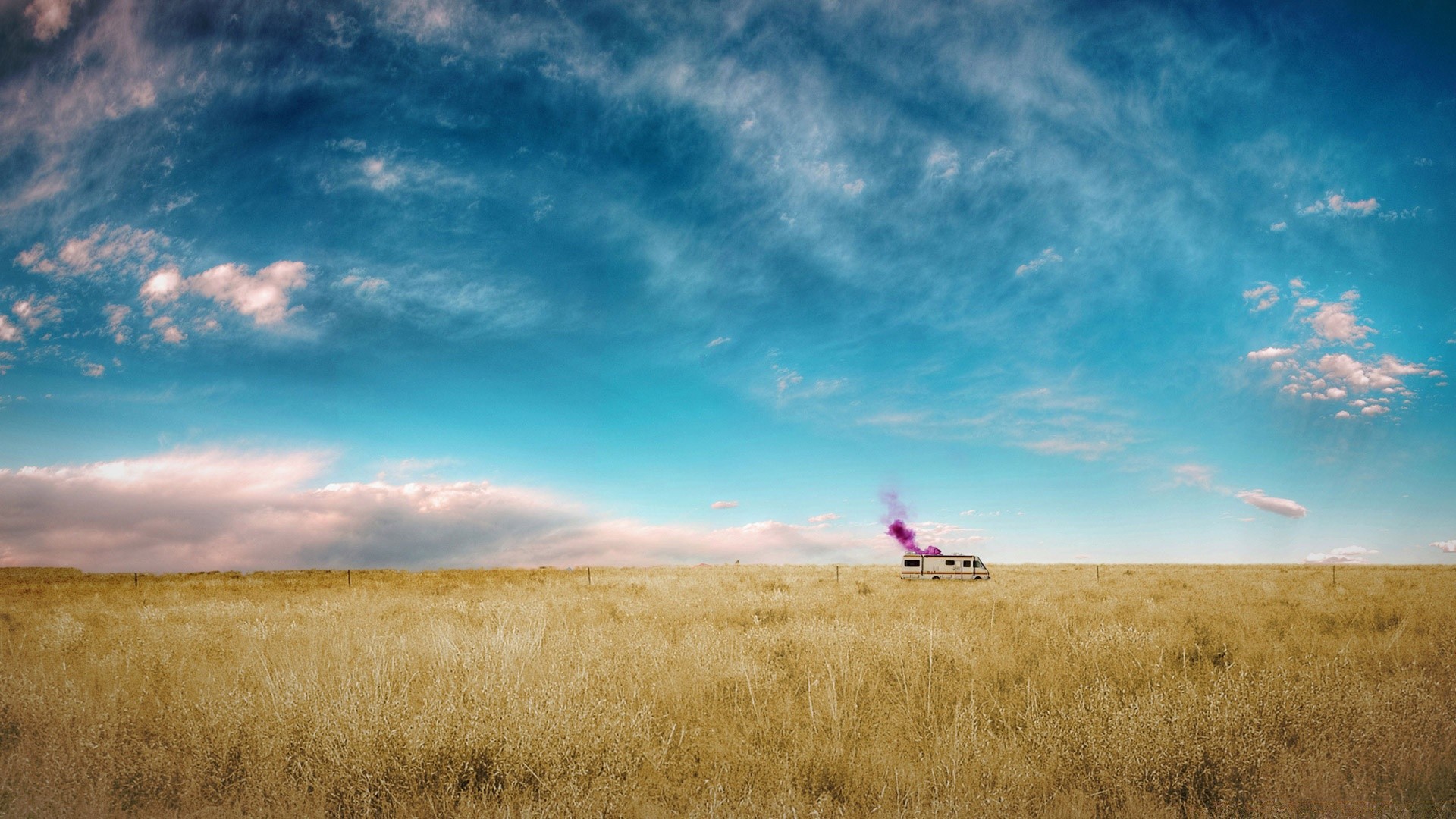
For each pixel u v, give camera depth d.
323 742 5.06
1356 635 10.85
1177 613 13.56
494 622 13.14
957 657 8.23
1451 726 5.05
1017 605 15.75
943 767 4.94
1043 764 5.02
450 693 6.02
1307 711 5.51
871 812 4.44
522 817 4.11
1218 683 6.00
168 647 9.69
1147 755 4.80
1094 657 8.27
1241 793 4.57
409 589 26.00
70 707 5.90
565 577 34.25
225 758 5.00
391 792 4.53
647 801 4.49
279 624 13.02
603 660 7.91
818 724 5.90
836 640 9.08
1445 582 23.59
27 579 37.72
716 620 13.85
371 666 7.95
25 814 4.24
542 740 4.97
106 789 4.54
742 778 4.90
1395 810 4.23
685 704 6.72
